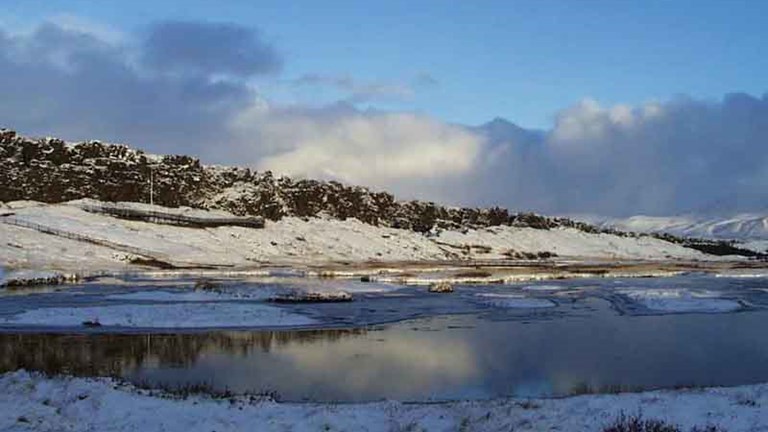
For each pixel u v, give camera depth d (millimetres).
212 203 148625
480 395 23453
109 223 111938
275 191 163375
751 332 40125
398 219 178250
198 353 30953
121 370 26562
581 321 45094
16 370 22812
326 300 54125
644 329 41312
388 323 43125
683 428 16109
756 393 20375
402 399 22422
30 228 97062
